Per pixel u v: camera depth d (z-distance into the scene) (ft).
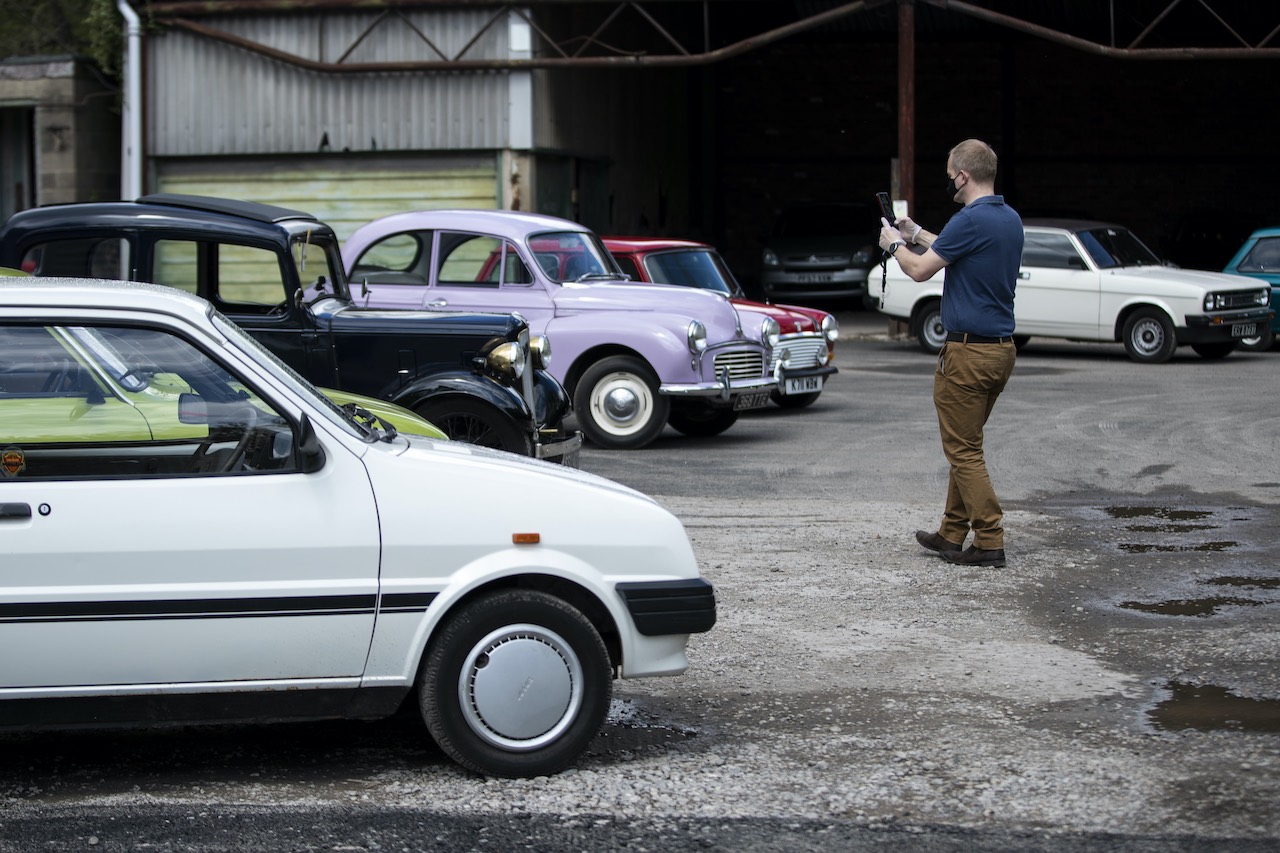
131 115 75.56
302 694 16.05
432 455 16.60
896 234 27.04
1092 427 45.06
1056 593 25.32
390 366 30.96
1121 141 113.60
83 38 88.53
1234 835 14.75
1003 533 27.91
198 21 75.15
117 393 15.87
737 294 49.85
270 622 15.79
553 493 16.57
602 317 42.04
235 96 75.41
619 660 17.26
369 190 75.41
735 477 37.24
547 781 16.34
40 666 15.47
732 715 18.88
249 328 30.76
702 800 15.81
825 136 117.29
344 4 73.26
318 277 32.63
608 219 87.20
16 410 15.67
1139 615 23.82
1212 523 31.19
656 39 97.91
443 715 16.16
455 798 15.85
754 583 25.94
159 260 30.58
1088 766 16.78
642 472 37.99
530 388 32.04
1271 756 17.03
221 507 15.74
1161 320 64.18
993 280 26.50
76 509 15.51
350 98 74.59
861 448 42.27
